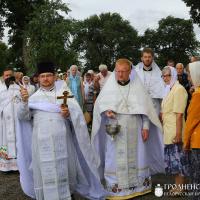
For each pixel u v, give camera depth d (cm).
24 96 526
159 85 725
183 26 7481
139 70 736
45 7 3120
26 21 4316
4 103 829
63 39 3075
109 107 597
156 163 646
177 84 603
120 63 602
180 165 596
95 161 550
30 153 558
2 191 680
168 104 602
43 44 3055
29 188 558
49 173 521
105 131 615
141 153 612
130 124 602
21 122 552
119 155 599
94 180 555
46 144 520
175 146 597
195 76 436
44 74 529
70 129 546
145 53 721
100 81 1201
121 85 611
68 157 539
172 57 7519
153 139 636
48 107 523
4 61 4841
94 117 614
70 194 535
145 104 606
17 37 4416
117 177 599
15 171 838
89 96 1218
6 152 827
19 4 4319
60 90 538
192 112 430
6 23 4431
